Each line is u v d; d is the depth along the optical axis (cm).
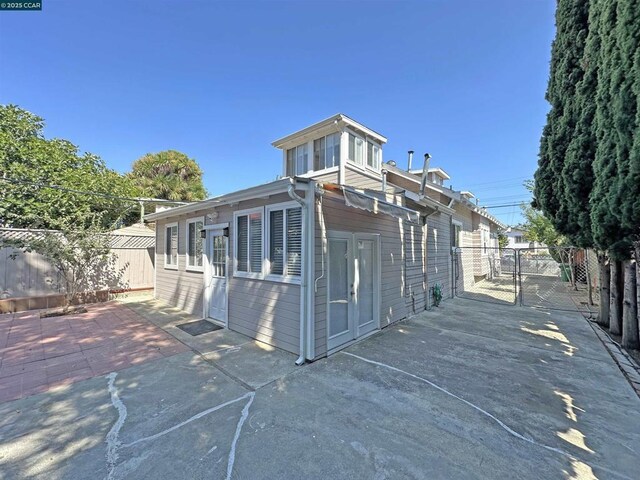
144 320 693
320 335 457
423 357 460
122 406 316
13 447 250
